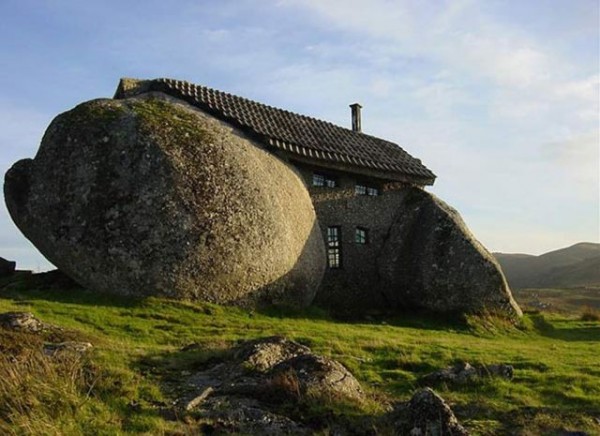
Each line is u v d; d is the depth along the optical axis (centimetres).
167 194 1933
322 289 2506
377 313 2466
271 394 995
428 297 2452
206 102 2391
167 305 1852
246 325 1773
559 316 2723
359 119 3209
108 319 1650
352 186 2683
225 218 1986
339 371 1063
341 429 902
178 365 1155
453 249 2466
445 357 1394
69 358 1024
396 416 931
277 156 2397
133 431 850
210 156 2058
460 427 887
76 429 837
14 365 941
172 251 1900
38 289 1978
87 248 1903
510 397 1109
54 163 2008
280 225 2128
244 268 2000
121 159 1970
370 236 2702
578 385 1194
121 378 1018
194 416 914
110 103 2152
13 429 799
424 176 2883
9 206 2075
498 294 2417
